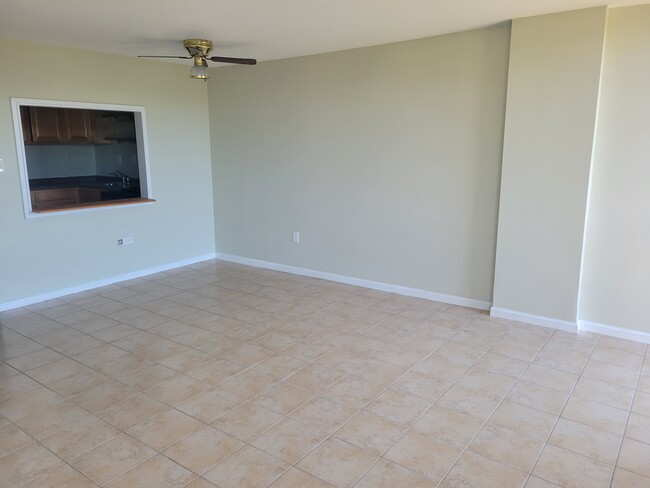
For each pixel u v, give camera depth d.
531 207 3.81
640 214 3.49
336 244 5.18
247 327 3.98
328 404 2.81
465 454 2.35
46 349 3.55
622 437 2.48
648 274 3.53
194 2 3.13
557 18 3.47
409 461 2.30
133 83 5.11
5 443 2.44
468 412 2.71
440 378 3.10
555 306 3.85
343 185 5.00
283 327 3.97
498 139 4.00
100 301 4.64
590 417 2.66
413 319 4.12
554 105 3.59
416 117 4.39
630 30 3.33
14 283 4.43
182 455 2.35
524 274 3.94
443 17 3.55
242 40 4.27
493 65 3.92
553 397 2.87
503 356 3.40
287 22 3.65
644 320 3.60
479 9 3.35
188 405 2.80
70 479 2.18
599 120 3.53
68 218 4.76
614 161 3.53
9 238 4.35
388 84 4.50
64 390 2.97
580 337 3.71
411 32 4.01
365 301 4.61
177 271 5.72
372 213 4.85
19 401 2.84
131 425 2.60
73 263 4.86
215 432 2.54
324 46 4.54
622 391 2.93
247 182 5.79
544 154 3.69
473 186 4.20
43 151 6.28
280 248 5.68
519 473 2.21
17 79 4.24
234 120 5.72
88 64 4.70
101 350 3.54
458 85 4.12
